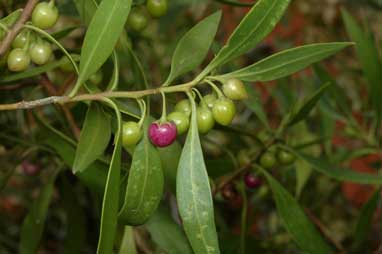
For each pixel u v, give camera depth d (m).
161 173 0.34
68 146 0.42
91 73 0.33
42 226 0.47
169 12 0.65
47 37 0.34
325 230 0.56
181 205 0.34
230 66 0.43
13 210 0.69
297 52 0.35
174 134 0.34
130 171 0.34
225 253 0.49
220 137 0.62
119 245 0.42
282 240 0.62
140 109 0.36
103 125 0.35
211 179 0.48
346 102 0.56
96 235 0.61
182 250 0.42
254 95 0.48
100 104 0.34
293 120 0.46
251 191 0.60
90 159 0.34
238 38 0.34
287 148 0.48
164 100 0.34
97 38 0.33
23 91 0.53
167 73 0.48
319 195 0.65
